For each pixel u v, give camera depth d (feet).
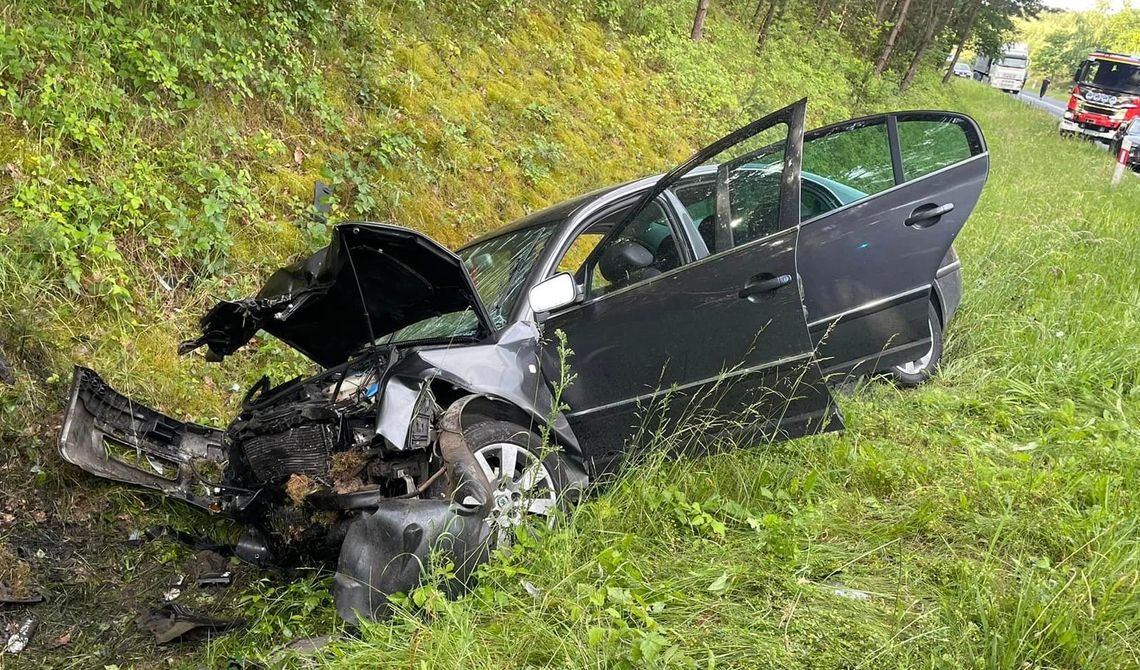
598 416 12.81
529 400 12.28
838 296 13.89
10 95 17.24
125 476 12.51
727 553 10.99
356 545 10.18
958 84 124.67
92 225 16.47
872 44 84.58
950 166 14.37
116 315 16.17
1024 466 13.09
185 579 12.23
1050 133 78.69
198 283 17.93
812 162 15.16
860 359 14.46
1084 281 22.67
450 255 11.40
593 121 33.96
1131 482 12.21
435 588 9.86
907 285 14.23
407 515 10.26
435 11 31.30
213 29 22.13
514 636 9.52
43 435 13.46
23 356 14.23
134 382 15.37
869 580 10.39
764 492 11.90
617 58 40.40
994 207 33.71
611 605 10.01
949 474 12.79
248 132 21.48
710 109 42.09
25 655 10.56
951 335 18.74
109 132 18.49
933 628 9.16
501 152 27.84
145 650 10.78
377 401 11.27
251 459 11.72
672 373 12.30
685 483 12.43
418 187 23.86
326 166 22.06
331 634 10.44
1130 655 8.71
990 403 15.72
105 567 12.25
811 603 9.84
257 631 10.77
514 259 13.97
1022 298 21.39
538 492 11.82
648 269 12.64
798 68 59.67
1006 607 9.38
